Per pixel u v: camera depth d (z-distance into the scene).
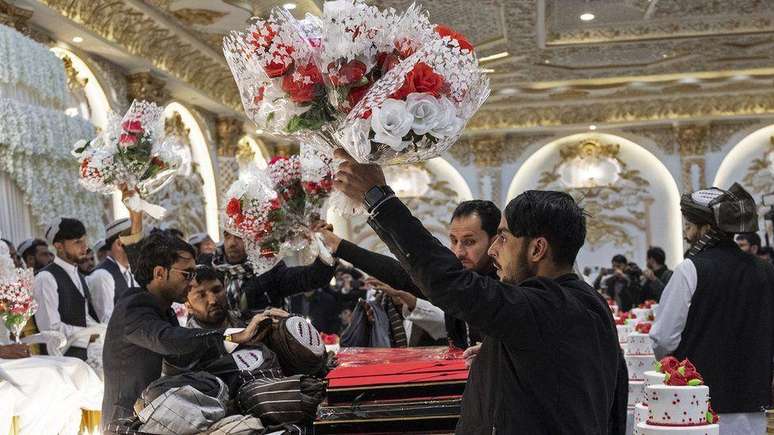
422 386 2.91
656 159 21.52
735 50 17.36
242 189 4.75
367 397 2.93
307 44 2.48
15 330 6.00
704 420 3.57
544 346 2.29
